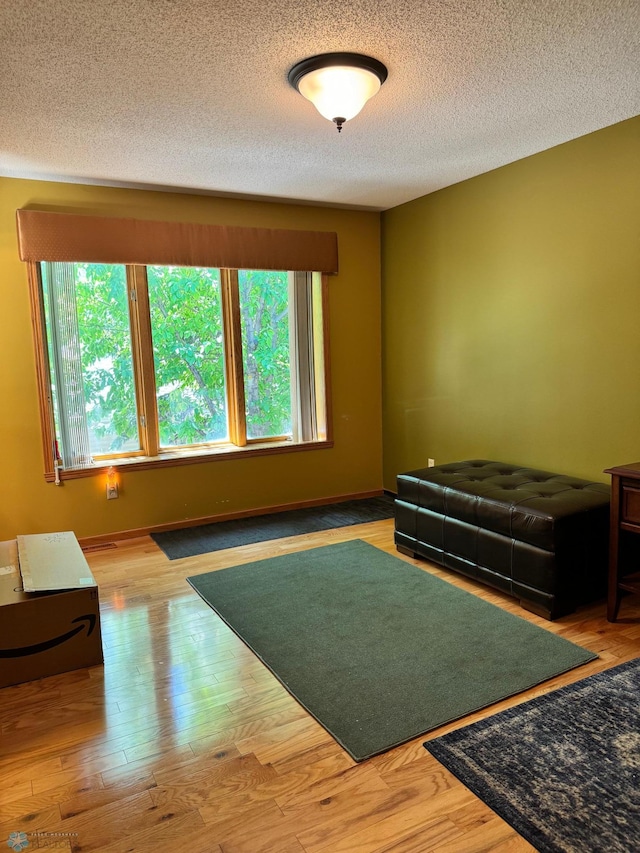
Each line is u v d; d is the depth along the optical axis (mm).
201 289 4188
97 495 3859
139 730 1941
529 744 1798
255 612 2768
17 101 2422
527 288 3508
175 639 2543
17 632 2211
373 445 4938
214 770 1745
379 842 1470
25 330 3584
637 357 2938
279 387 4539
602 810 1537
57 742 1892
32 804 1631
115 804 1623
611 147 2939
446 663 2277
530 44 2072
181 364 4176
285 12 1818
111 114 2582
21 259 3494
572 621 2609
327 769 1733
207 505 4234
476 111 2688
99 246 3670
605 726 1869
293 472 4562
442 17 1879
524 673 2189
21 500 3664
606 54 2158
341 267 4602
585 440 3248
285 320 4504
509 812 1541
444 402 4254
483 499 2889
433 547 3262
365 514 4410
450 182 3916
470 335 3963
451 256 4051
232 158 3238
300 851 1450
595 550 2691
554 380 3396
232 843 1480
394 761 1755
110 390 3943
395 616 2693
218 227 4031
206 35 1939
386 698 2062
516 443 3699
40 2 1713
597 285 3096
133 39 1950
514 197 3521
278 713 2012
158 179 3615
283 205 4320
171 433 4199
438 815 1547
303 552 3588
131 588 3104
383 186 3947
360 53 2105
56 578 2389
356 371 4777
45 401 3654
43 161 3221
